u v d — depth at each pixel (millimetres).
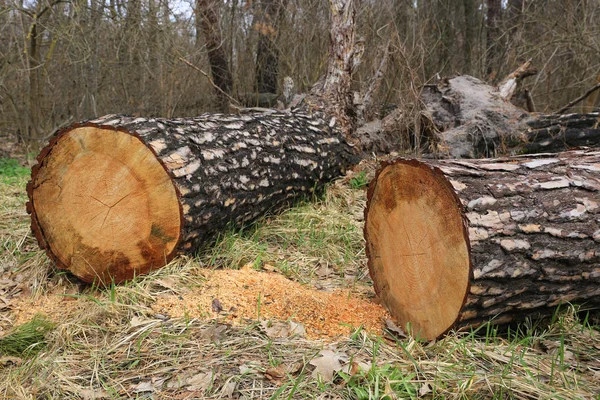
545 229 2553
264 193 4332
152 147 3256
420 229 2746
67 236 3479
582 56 9984
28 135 9930
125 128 3275
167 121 3615
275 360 2430
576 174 2832
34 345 2768
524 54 10406
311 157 5105
